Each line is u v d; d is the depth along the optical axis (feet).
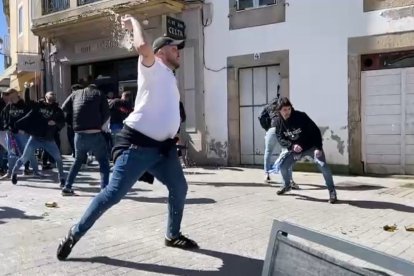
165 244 15.21
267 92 37.35
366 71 32.86
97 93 23.86
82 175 32.71
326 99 33.83
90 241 15.64
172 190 14.48
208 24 39.22
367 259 6.83
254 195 24.70
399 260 6.45
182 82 40.63
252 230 17.24
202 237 16.29
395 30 30.96
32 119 27.22
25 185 28.40
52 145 27.40
